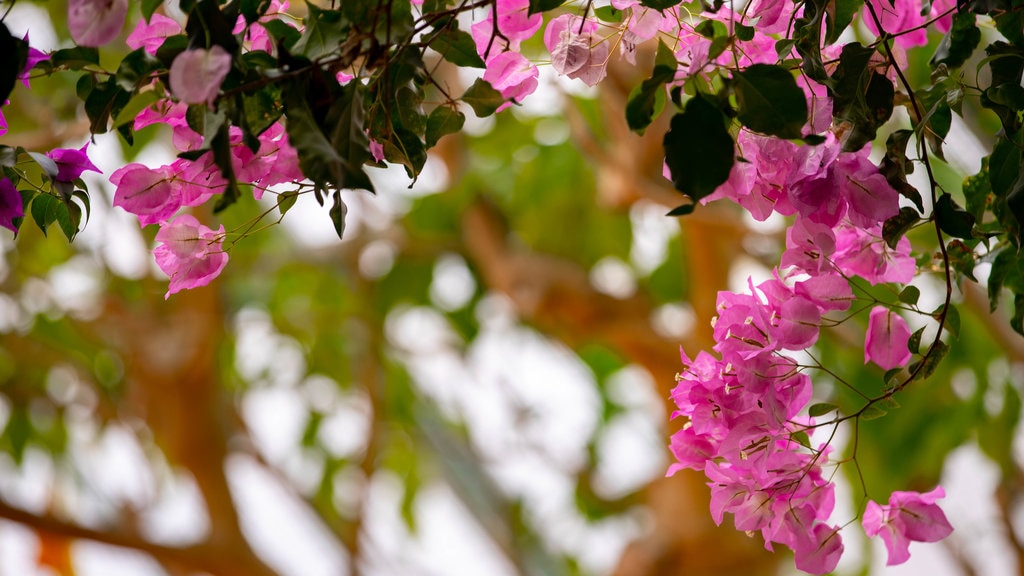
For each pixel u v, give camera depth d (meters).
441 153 5.24
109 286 5.41
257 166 1.89
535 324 6.07
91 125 1.86
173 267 1.92
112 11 1.76
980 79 2.48
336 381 6.32
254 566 5.62
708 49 1.81
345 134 1.78
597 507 6.41
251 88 1.77
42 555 6.52
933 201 1.89
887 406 1.91
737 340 1.89
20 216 1.91
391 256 5.99
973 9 1.88
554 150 5.32
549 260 5.23
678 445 1.92
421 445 6.92
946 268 1.90
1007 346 3.78
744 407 1.89
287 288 6.26
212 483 5.71
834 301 1.89
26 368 5.84
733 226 4.00
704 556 5.33
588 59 1.93
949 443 4.51
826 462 1.93
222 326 5.69
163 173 1.89
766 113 1.77
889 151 1.88
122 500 6.06
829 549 1.92
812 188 1.86
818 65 1.87
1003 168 1.89
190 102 1.75
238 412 6.48
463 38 1.86
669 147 1.76
